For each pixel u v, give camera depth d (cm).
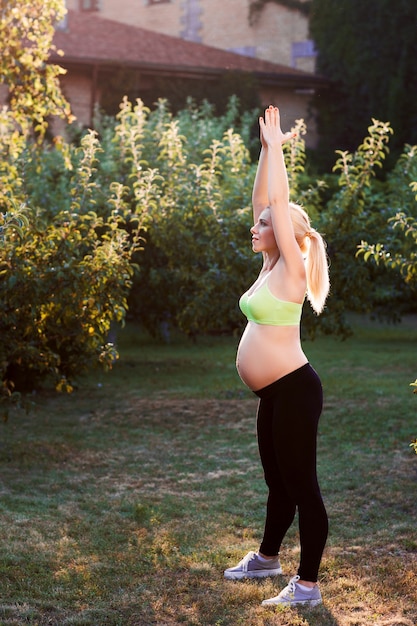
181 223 931
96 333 714
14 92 873
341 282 927
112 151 1181
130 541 518
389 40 2300
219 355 1399
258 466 710
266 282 427
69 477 676
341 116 2411
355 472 680
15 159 973
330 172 2414
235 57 2502
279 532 458
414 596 433
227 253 898
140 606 420
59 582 450
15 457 737
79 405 982
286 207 424
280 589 443
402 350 1427
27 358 702
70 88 2130
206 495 626
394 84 2270
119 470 699
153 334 1235
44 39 860
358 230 919
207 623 402
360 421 867
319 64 2441
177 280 1064
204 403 987
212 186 938
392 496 612
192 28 2755
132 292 1158
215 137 1427
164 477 679
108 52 2214
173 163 984
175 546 511
